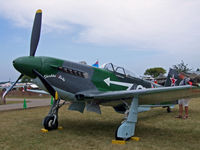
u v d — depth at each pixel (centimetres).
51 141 409
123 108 589
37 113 842
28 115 782
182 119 673
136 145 382
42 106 1141
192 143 397
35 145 380
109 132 494
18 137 440
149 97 458
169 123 605
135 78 650
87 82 516
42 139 424
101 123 618
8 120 663
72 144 387
